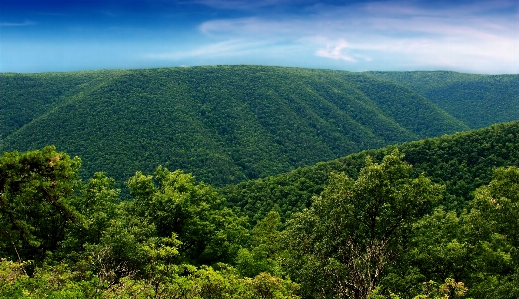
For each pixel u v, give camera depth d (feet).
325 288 60.95
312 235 68.80
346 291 48.98
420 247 69.15
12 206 54.24
